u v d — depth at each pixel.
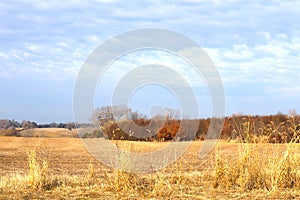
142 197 7.90
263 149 9.14
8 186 9.05
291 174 8.73
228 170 8.88
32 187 8.82
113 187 8.66
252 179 8.73
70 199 7.77
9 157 20.95
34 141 30.52
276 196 7.82
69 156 20.91
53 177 9.87
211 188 8.64
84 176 10.51
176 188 8.69
